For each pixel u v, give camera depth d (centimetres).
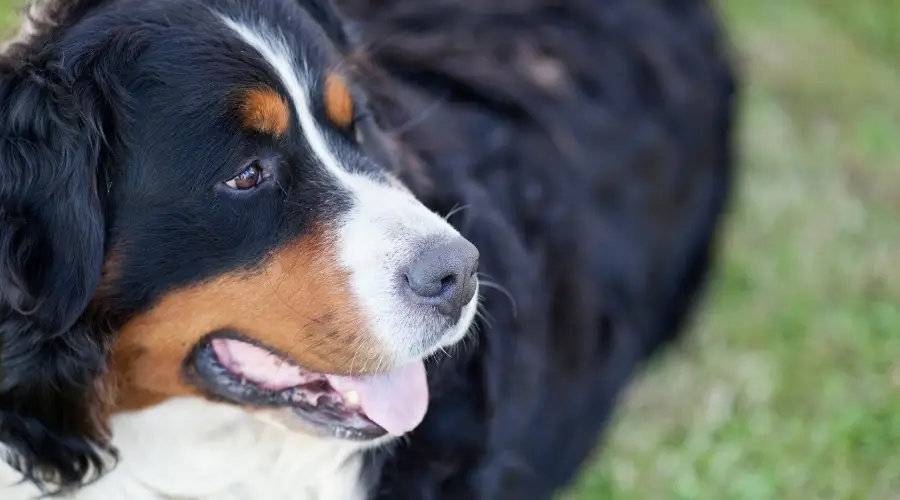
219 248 240
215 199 237
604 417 386
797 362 446
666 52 398
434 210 281
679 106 401
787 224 513
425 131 296
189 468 259
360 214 238
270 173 243
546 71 347
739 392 432
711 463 404
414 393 253
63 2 241
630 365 396
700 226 442
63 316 230
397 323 233
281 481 265
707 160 435
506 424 296
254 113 237
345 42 288
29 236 229
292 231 241
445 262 230
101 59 231
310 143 247
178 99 233
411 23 340
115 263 238
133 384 250
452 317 238
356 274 234
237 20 246
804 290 479
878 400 428
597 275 350
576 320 341
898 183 543
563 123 340
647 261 388
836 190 536
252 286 242
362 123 271
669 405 434
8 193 228
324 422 248
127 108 232
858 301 475
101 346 240
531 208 319
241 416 257
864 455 409
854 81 612
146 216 236
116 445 253
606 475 403
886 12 663
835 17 659
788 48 628
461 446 277
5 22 407
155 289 241
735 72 462
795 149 560
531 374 308
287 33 251
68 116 226
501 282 292
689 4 426
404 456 271
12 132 228
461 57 332
